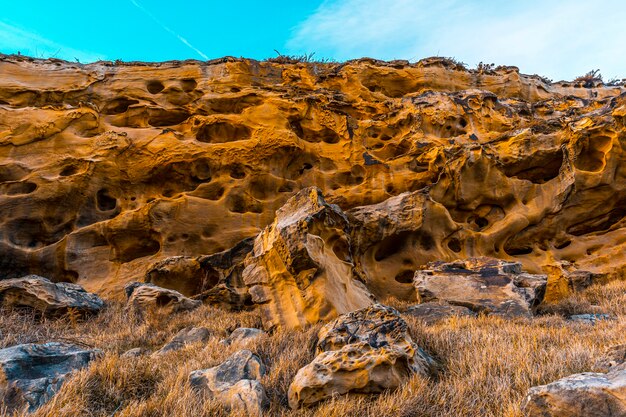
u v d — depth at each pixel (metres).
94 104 19.55
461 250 16.06
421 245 15.84
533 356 5.77
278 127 18.52
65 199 16.97
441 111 19.75
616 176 16.09
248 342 7.25
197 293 14.84
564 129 17.17
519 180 17.00
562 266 15.17
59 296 11.28
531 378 5.05
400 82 24.47
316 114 19.53
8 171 17.14
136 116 20.30
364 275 15.03
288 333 7.92
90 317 11.47
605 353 5.32
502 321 9.09
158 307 11.70
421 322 8.78
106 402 5.13
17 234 16.50
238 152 17.88
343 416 4.50
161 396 5.11
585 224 16.80
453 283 11.78
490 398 4.73
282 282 9.09
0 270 15.98
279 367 5.84
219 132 19.14
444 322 9.12
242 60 22.36
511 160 17.38
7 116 17.95
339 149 18.92
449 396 4.86
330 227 9.86
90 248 16.73
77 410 4.59
